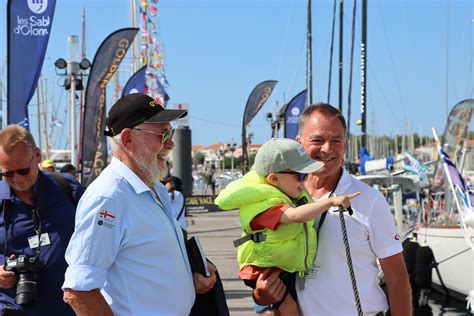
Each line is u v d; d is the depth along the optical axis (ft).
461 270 30.22
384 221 10.37
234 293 32.04
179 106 64.59
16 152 11.76
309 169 10.25
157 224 9.07
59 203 12.46
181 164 70.08
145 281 8.86
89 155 47.09
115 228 8.68
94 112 47.37
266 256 10.29
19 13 29.73
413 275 31.37
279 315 10.64
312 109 10.93
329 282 10.32
